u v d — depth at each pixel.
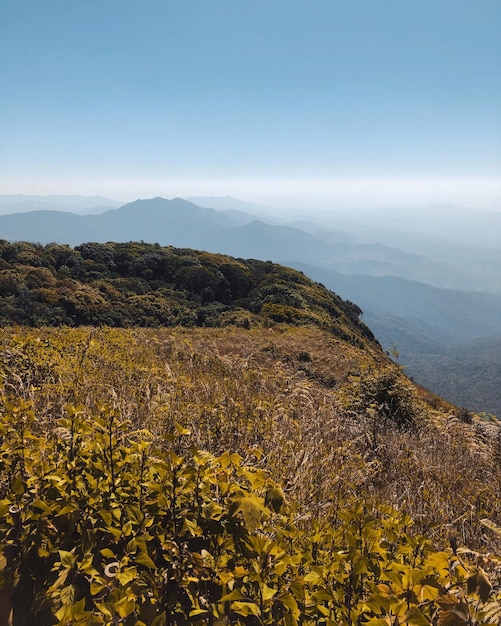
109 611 1.28
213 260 44.94
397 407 9.45
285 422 5.41
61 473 1.91
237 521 1.82
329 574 1.86
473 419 13.97
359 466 5.01
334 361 16.66
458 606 1.44
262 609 1.54
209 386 6.71
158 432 3.80
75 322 28.84
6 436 2.03
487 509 4.91
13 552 1.66
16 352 6.34
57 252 41.47
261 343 18.22
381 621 1.42
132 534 1.79
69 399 4.30
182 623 1.58
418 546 1.92
